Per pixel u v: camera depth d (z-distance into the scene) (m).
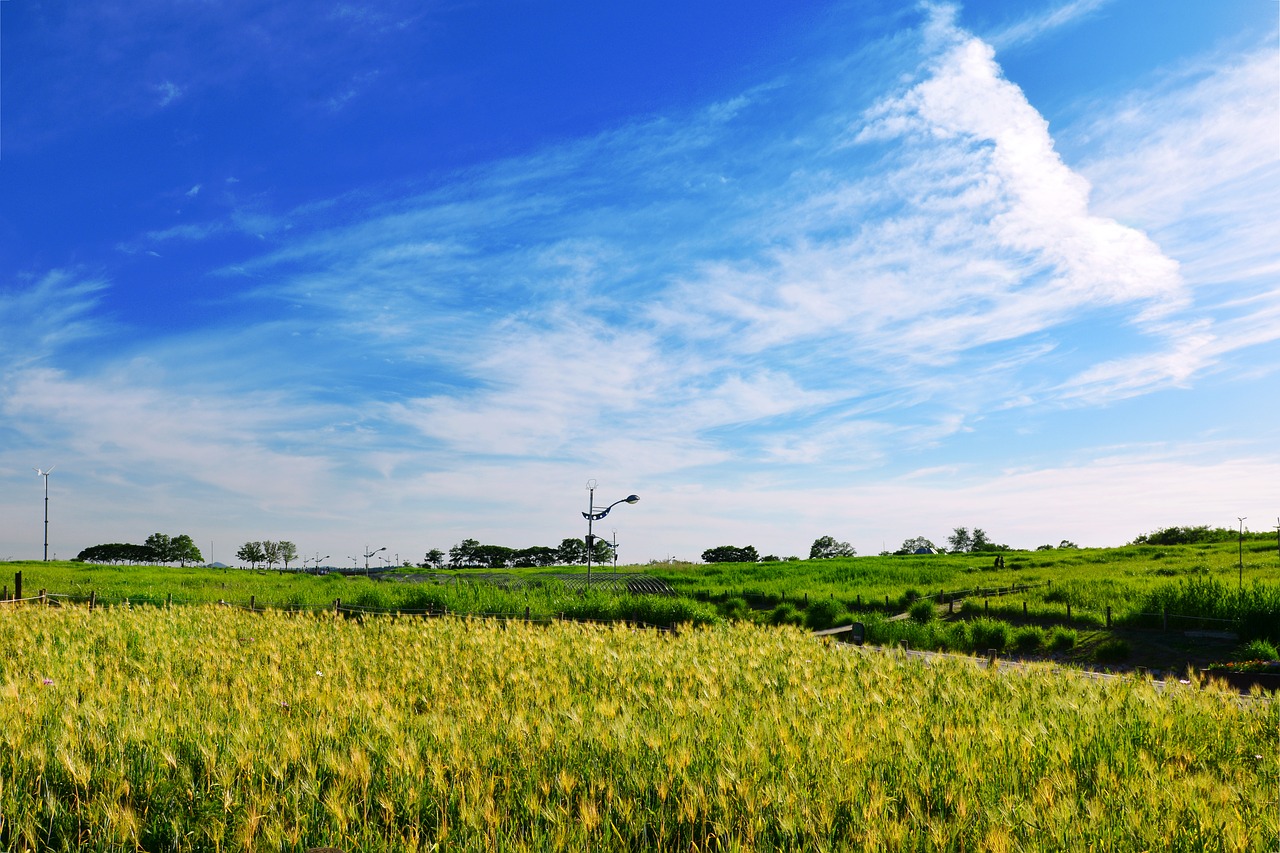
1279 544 61.34
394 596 27.98
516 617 23.42
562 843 4.57
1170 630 24.67
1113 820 4.94
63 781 5.44
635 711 7.61
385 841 4.68
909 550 110.75
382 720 6.70
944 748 6.48
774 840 4.85
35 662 10.00
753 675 10.06
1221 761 6.68
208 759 5.60
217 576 50.50
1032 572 50.56
